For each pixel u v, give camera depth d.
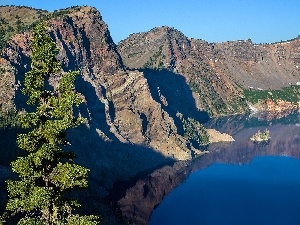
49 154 31.45
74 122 33.09
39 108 33.19
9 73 181.88
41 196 30.31
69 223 32.50
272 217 177.00
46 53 33.69
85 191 154.75
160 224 166.62
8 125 161.00
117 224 144.38
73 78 33.91
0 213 96.12
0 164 136.62
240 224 169.38
